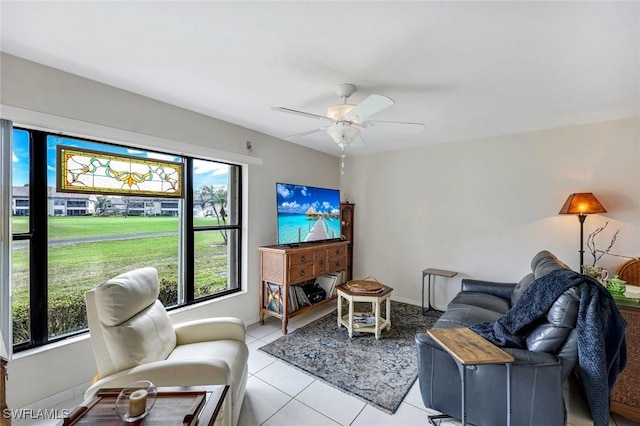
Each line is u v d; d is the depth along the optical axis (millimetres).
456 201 3877
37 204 2027
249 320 3416
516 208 3471
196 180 3037
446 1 1312
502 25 1481
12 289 1856
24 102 1854
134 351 1573
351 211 4770
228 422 1517
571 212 2852
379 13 1403
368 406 1997
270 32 1572
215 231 3227
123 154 2461
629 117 2861
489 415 1670
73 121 2055
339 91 2227
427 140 3842
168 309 2777
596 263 3016
